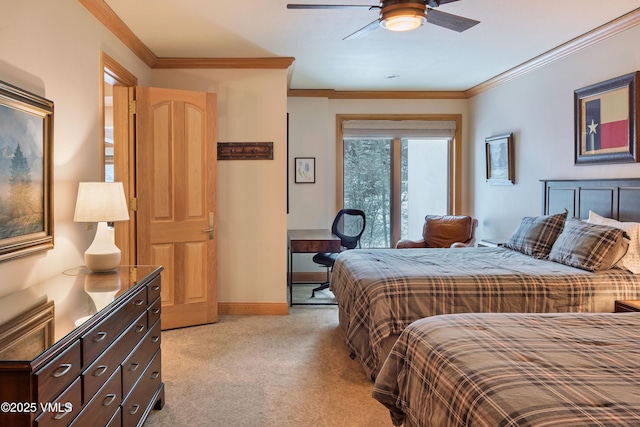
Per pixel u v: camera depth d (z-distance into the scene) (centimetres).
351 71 509
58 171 260
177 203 411
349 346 326
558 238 364
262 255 460
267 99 454
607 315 209
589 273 310
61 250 263
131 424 211
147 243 398
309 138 611
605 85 367
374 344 279
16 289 218
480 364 151
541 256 374
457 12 333
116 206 261
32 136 228
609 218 363
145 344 234
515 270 319
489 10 329
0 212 202
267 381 301
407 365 197
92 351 167
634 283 300
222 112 452
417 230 645
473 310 289
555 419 114
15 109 213
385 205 643
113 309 188
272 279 461
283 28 364
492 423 124
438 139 641
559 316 207
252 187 456
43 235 239
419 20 250
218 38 387
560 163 432
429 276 301
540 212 463
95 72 312
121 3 311
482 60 466
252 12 329
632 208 342
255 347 365
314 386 293
